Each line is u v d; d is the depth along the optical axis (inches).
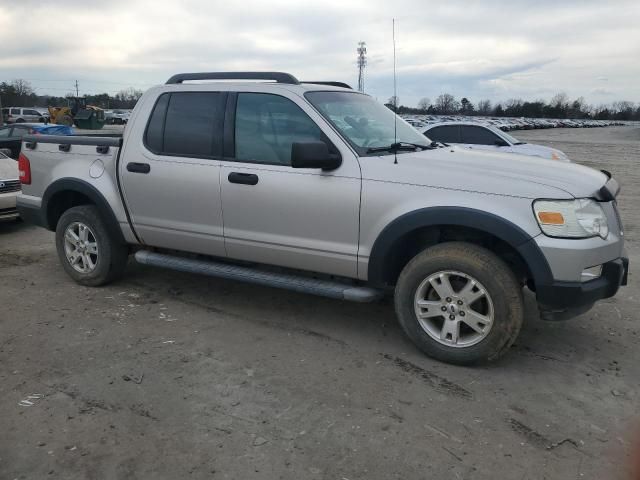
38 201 219.0
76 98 1630.2
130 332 171.6
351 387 139.4
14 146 602.2
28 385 138.7
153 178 186.7
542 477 106.6
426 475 106.9
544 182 141.7
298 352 159.3
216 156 177.0
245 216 172.2
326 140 160.7
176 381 141.6
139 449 114.0
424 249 156.3
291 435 119.0
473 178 145.0
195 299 201.6
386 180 151.9
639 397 136.5
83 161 205.6
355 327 177.9
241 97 175.6
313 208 160.6
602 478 106.3
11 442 115.7
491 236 150.7
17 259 255.0
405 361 154.3
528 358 156.6
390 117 193.9
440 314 150.7
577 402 133.6
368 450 114.1
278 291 210.7
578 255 135.6
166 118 188.1
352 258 158.6
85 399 132.5
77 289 211.0
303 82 179.3
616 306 198.7
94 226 204.8
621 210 406.6
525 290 211.9
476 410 129.3
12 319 180.9
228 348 161.5
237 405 130.6
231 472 107.3
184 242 188.2
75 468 108.0
